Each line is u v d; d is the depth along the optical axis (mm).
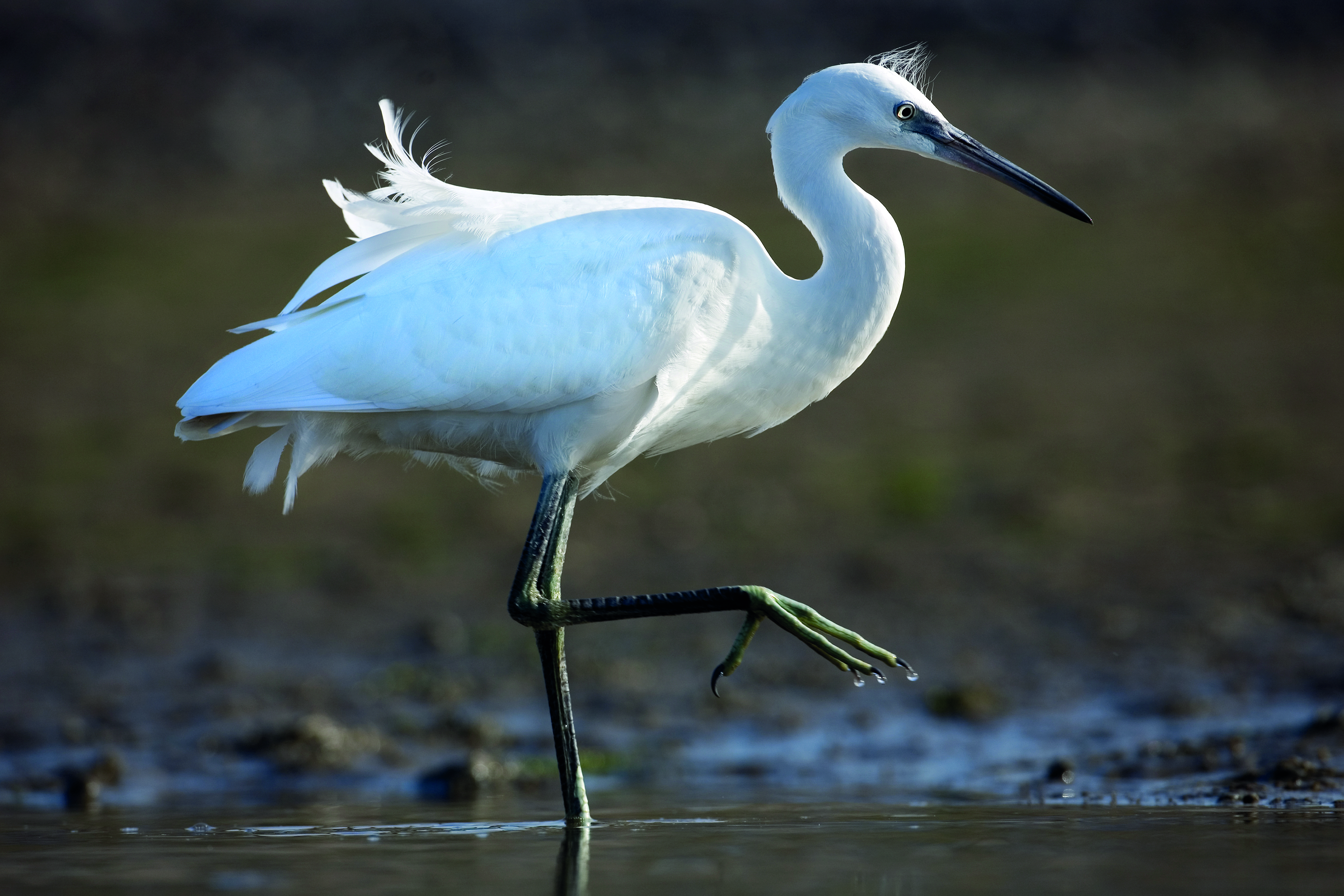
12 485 18141
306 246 28453
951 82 34719
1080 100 33906
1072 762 8805
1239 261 25672
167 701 11320
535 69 35906
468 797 8695
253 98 35312
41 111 35344
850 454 18547
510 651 12609
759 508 16703
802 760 9586
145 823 7730
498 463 8539
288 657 12523
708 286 7773
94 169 33219
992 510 16172
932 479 17094
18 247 29484
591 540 15789
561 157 31984
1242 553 14422
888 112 8055
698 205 8102
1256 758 8688
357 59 36344
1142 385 20438
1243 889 5590
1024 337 22969
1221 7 37281
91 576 14984
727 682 11672
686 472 18328
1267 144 31547
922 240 28172
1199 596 13234
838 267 7969
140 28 37781
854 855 6410
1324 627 12203
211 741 10266
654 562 14906
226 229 29875
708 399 8172
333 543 16000
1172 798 7887
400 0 38375
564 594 13945
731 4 38125
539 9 38125
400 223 8016
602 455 8219
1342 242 26047
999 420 19422
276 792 8984
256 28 37625
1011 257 26969
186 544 16016
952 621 12945
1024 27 36656
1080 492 16609
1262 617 12555
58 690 11648
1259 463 17219
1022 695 11008
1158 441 18203
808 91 8109
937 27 36781
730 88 34906
